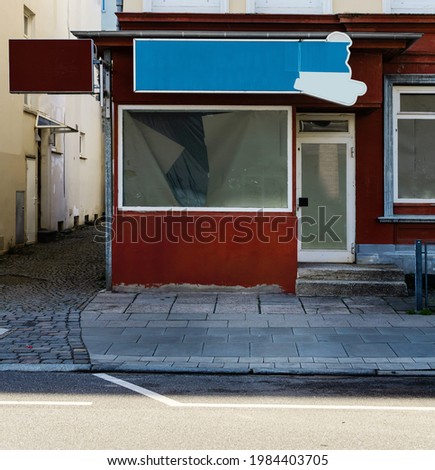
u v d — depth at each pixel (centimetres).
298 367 829
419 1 1327
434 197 1357
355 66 1252
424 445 552
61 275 1468
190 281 1274
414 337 972
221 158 1282
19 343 935
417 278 1124
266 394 719
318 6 1311
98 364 835
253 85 1204
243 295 1256
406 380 789
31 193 2008
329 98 1203
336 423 612
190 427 596
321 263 1341
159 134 1282
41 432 578
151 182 1284
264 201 1281
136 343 943
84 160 2736
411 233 1340
